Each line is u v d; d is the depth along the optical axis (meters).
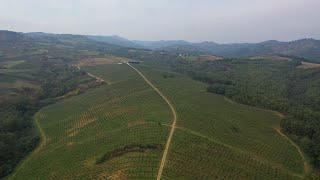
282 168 145.88
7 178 149.50
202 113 196.50
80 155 154.62
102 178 125.38
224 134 168.38
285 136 182.88
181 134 156.50
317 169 150.75
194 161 133.88
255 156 150.75
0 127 194.38
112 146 151.62
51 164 153.62
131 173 123.31
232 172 132.00
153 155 135.88
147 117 186.62
